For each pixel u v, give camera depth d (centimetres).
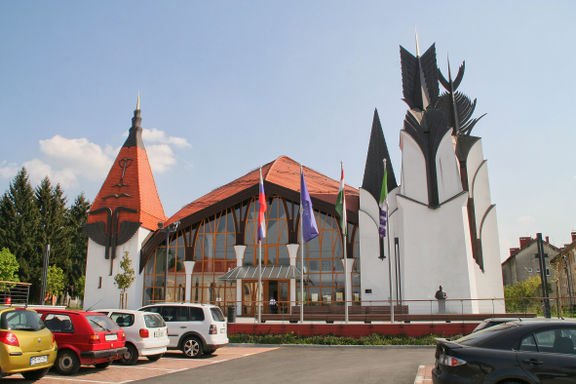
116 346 1342
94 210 3869
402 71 3466
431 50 3441
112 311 1519
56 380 1169
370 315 2609
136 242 3706
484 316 2491
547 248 6969
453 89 3622
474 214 3253
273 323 2278
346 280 3306
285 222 3559
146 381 1173
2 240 5603
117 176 3975
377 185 3375
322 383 1139
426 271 3017
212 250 3656
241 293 3494
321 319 2628
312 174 4272
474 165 3353
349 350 1942
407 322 2341
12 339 1023
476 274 3152
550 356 734
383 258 3203
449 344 804
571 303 2830
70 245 6431
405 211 3156
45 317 1309
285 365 1474
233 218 3659
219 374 1291
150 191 4050
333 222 3472
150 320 1521
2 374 1001
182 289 3641
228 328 2312
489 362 745
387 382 1143
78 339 1257
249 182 4031
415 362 1517
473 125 3453
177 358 1634
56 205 6338
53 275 5753
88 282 3716
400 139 3366
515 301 3025
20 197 6038
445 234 3044
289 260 3469
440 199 3116
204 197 4331
